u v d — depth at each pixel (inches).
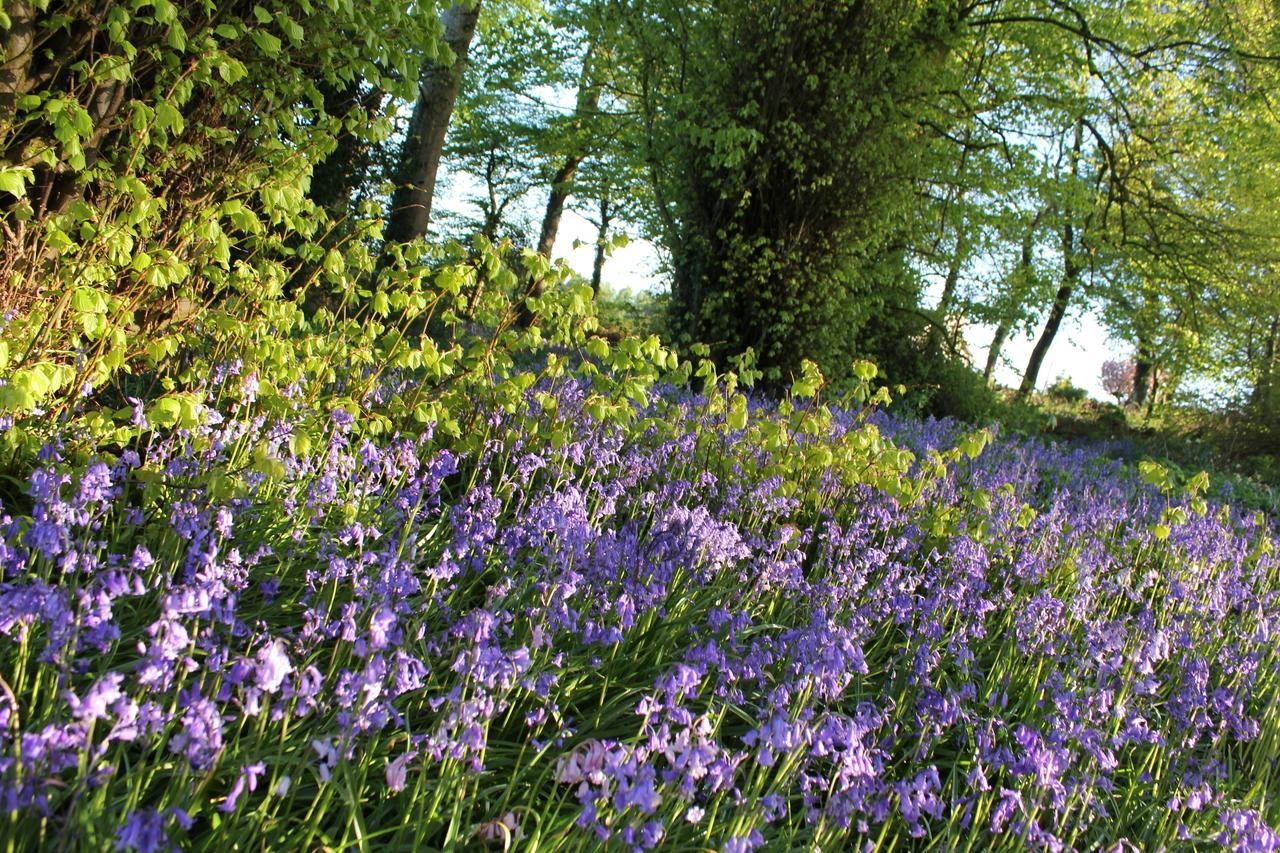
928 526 233.1
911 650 163.6
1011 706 162.6
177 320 200.4
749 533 199.2
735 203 482.9
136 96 211.0
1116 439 805.9
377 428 183.5
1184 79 671.8
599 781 83.5
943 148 595.2
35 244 167.3
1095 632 171.9
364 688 87.4
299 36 193.0
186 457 143.4
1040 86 654.5
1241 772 157.2
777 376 473.1
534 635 110.7
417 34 220.5
